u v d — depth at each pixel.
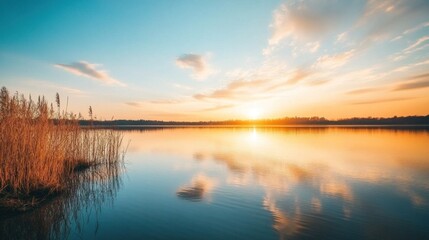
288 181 14.12
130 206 10.30
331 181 14.09
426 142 34.47
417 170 16.89
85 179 14.67
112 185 13.50
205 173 16.33
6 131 10.45
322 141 38.03
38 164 10.98
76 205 10.32
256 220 8.92
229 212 9.66
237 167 18.22
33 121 11.59
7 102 10.63
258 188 12.77
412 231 8.05
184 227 8.35
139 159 22.02
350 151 26.38
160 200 11.05
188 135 56.38
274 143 35.72
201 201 10.89
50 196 10.97
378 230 8.11
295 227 8.34
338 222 8.75
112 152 20.53
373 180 14.30
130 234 7.84
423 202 10.71
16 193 9.88
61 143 13.74
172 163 20.02
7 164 10.01
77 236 7.70
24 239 7.50
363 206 10.24
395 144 32.56
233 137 49.03
